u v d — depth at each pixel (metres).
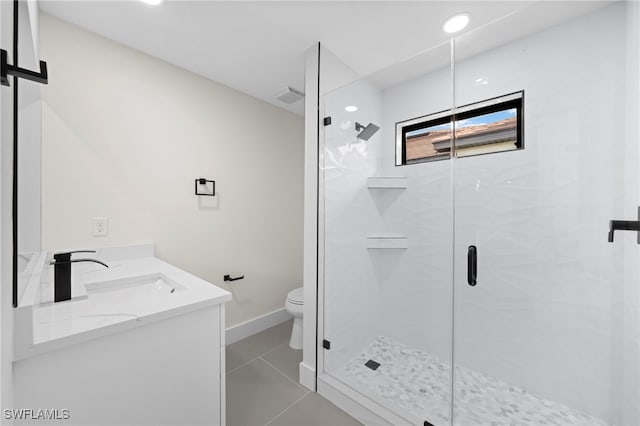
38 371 0.72
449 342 1.53
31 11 1.03
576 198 1.25
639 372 1.08
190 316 1.03
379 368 1.66
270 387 1.74
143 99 1.82
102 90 1.64
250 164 2.49
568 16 1.24
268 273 2.65
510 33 1.35
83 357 0.79
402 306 1.66
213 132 2.20
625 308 1.15
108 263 1.62
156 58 1.88
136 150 1.78
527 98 1.33
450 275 1.54
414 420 1.36
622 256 1.17
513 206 1.38
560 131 1.27
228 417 1.48
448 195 1.53
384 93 1.67
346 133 1.74
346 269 1.74
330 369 1.71
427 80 1.55
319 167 1.74
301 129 2.99
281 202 2.77
